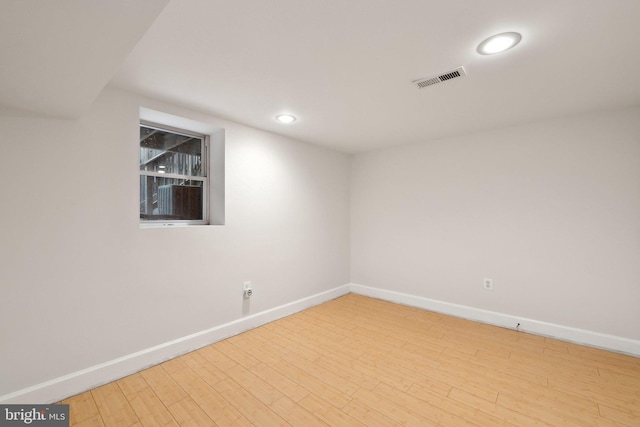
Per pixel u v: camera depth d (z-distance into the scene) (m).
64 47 1.13
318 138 3.47
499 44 1.56
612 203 2.51
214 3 1.23
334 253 4.08
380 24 1.39
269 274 3.18
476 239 3.22
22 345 1.74
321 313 3.45
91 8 0.92
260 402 1.81
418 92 2.17
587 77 1.93
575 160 2.67
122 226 2.13
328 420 1.65
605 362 2.29
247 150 2.97
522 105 2.43
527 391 1.92
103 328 2.04
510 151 3.01
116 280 2.11
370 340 2.70
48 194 1.83
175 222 2.69
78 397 1.86
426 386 1.98
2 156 1.69
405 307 3.67
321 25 1.40
